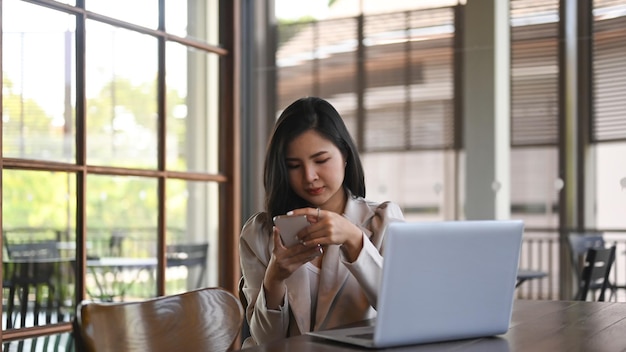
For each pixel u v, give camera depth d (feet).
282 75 15.12
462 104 15.31
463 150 15.52
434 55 15.29
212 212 12.18
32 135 9.04
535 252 15.08
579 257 14.26
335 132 5.36
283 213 5.52
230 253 12.41
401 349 4.20
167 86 11.30
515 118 14.83
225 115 12.48
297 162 5.37
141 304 4.60
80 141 9.69
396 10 15.51
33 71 9.07
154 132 11.03
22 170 8.90
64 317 9.43
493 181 15.11
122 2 10.46
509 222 4.51
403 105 15.84
